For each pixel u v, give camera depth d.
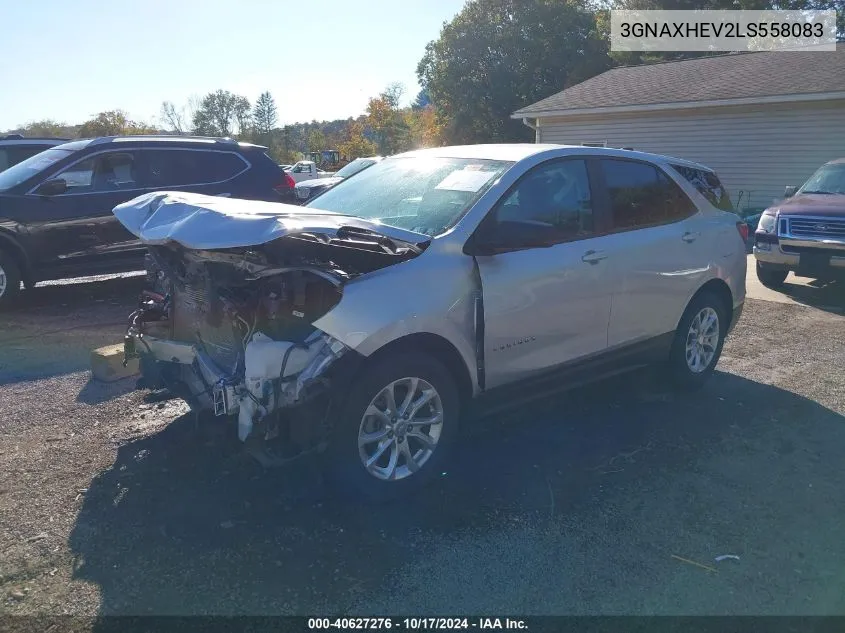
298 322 3.53
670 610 3.02
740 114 17.86
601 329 4.82
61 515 3.63
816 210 9.35
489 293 4.07
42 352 6.46
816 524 3.71
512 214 4.33
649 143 19.84
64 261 8.42
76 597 3.00
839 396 5.66
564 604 3.04
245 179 9.62
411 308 3.70
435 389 3.92
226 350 3.84
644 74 22.75
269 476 4.05
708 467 4.34
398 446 3.86
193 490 3.90
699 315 5.68
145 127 54.88
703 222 5.65
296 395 3.43
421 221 4.20
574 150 4.84
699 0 36.12
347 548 3.40
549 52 36.72
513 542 3.48
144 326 4.45
